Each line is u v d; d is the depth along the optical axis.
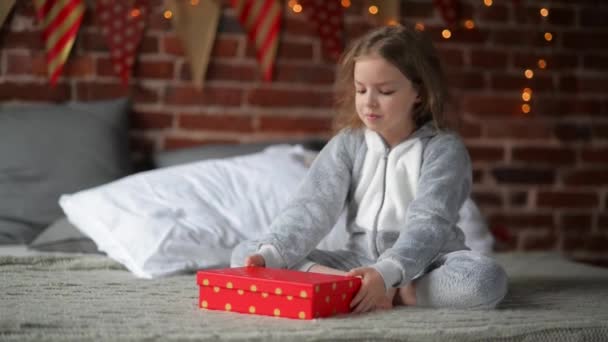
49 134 2.64
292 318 1.46
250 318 1.45
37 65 2.84
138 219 2.14
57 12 2.84
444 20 3.16
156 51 2.94
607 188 3.30
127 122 2.85
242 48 3.01
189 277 2.00
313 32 3.06
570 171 3.30
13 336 1.27
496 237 3.01
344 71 1.85
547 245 3.29
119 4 2.90
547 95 3.27
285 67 3.04
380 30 1.79
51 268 2.02
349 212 1.86
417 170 1.79
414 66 1.75
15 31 2.82
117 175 2.67
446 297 1.62
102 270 2.06
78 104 2.79
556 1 3.26
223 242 2.15
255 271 1.57
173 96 2.96
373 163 1.82
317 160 1.88
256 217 2.24
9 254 2.22
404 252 1.61
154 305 1.58
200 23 2.95
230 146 2.84
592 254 3.32
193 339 1.26
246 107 3.01
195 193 2.28
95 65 2.89
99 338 1.27
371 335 1.33
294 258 1.72
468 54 3.19
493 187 3.24
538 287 1.95
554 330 1.43
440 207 1.69
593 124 3.32
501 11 3.21
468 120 3.20
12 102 2.83
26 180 2.56
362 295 1.53
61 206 2.33
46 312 1.47
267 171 2.41
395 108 1.72
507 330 1.40
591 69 3.31
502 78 3.22
